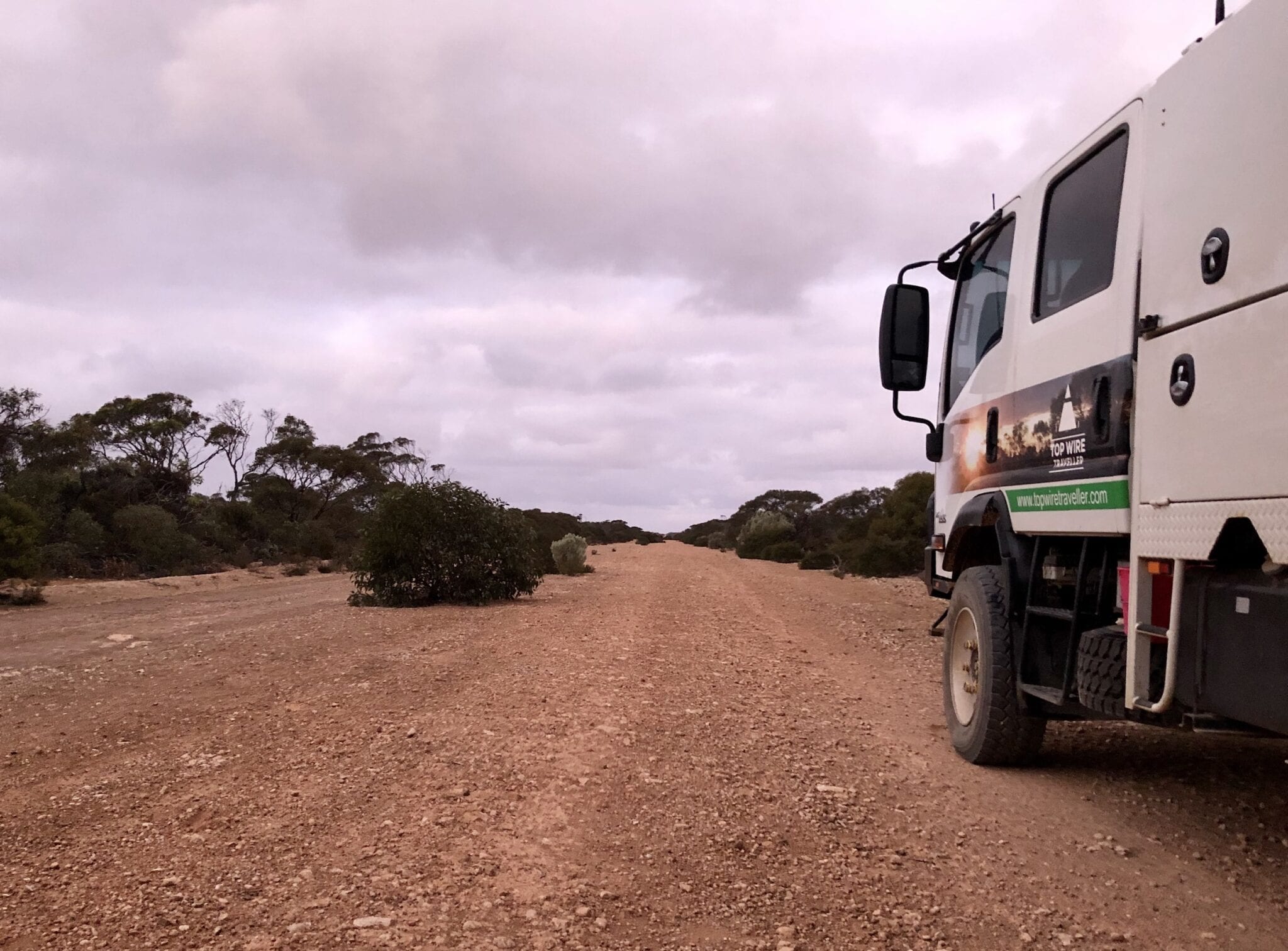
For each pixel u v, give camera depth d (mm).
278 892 3625
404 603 16141
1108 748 6164
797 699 7617
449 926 3365
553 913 3508
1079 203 5078
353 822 4445
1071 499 4840
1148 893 3793
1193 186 3832
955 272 7223
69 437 37219
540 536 25922
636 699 7371
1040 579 5379
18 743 6000
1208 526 3600
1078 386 4812
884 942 3334
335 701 7199
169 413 48875
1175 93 4027
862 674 8867
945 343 7207
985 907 3641
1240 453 3418
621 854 4133
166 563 32812
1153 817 4738
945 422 7105
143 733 6199
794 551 38688
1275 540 3191
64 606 18469
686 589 19312
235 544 39625
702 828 4469
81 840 4199
